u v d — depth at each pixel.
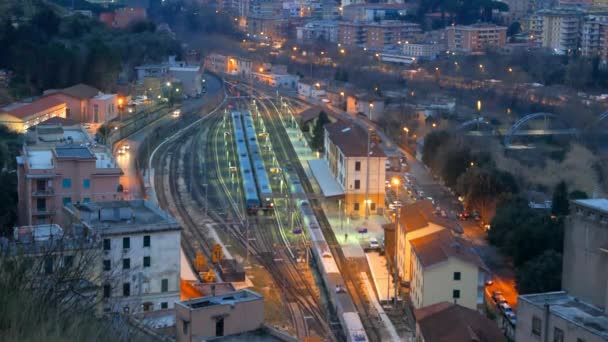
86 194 97.56
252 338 52.78
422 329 77.44
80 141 119.12
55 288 31.86
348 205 126.06
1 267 28.34
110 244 75.12
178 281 77.50
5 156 123.62
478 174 124.69
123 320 30.31
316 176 140.12
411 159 162.00
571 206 64.56
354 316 87.31
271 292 96.06
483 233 117.31
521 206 113.12
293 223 121.19
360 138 136.38
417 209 102.88
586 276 62.38
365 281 99.75
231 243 112.56
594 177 156.62
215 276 95.69
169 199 131.25
